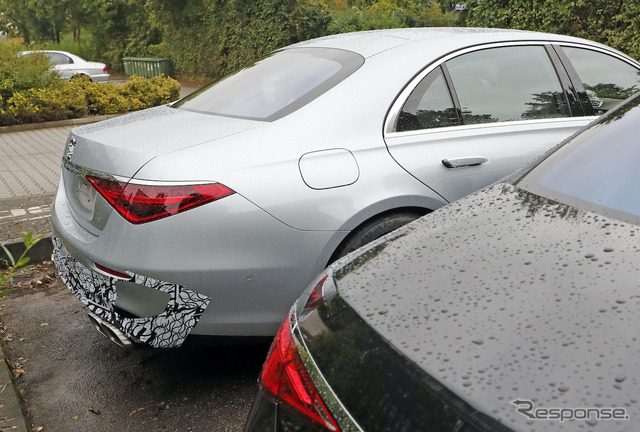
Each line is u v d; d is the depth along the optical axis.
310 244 2.89
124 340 2.90
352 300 1.50
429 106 3.33
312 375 1.36
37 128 13.91
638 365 1.15
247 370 3.37
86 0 35.16
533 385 1.14
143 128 3.24
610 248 1.55
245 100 3.41
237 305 2.86
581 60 3.89
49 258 5.16
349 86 3.22
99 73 22.28
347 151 3.04
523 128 3.52
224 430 2.87
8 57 14.45
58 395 3.21
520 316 1.33
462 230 1.77
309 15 23.92
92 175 3.00
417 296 1.46
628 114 2.26
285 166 2.89
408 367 1.23
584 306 1.33
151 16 30.73
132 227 2.81
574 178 1.99
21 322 4.08
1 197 7.10
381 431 1.17
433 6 27.34
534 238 1.65
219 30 26.53
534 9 15.21
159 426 2.91
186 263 2.76
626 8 13.36
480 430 1.08
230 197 2.78
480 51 3.60
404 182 3.10
